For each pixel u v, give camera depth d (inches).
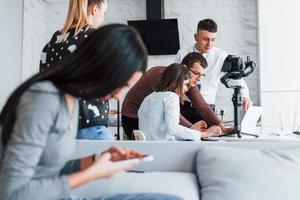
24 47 186.1
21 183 33.3
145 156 41.8
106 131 68.9
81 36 66.4
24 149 33.4
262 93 170.9
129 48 36.7
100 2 72.5
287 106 168.7
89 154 58.6
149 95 86.1
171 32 192.7
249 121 91.4
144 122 83.0
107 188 50.6
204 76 116.8
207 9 197.0
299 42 168.6
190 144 60.4
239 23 193.9
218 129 84.6
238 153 56.1
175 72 83.7
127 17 204.1
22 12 183.3
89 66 36.1
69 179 35.5
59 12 211.2
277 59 170.2
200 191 54.4
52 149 36.7
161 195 45.6
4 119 36.0
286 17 169.9
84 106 63.8
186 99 102.3
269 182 51.2
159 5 192.7
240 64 92.9
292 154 55.0
